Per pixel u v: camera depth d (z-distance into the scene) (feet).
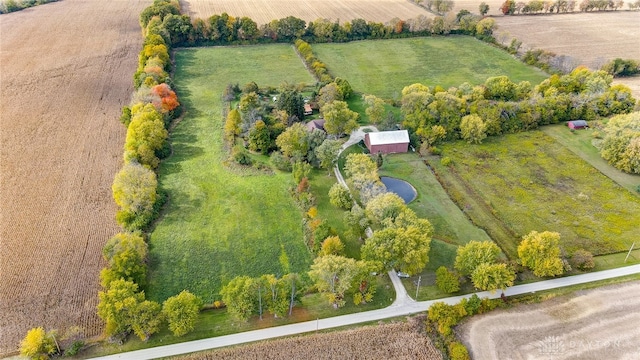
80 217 263.49
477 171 318.45
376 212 244.83
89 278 223.71
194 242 249.75
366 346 196.44
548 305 218.18
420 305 216.74
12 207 268.62
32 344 180.86
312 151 316.81
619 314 214.28
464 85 396.78
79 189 287.07
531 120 366.02
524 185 304.09
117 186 261.03
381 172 316.40
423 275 233.96
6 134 342.44
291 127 325.21
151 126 314.55
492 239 257.55
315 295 221.25
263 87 432.25
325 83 418.10
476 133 345.51
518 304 217.97
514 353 195.31
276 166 317.22
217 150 335.26
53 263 231.50
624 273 236.63
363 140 355.36
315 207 276.62
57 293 215.10
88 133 349.82
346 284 202.18
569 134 363.76
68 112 378.53
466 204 284.82
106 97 406.82
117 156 322.96
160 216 267.59
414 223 232.53
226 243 249.96
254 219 268.41
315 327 204.54
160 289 220.43
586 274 235.81
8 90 407.23
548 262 223.71
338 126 343.87
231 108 396.98
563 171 318.65
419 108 357.82
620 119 335.26
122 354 189.37
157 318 192.03
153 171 299.99
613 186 303.07
